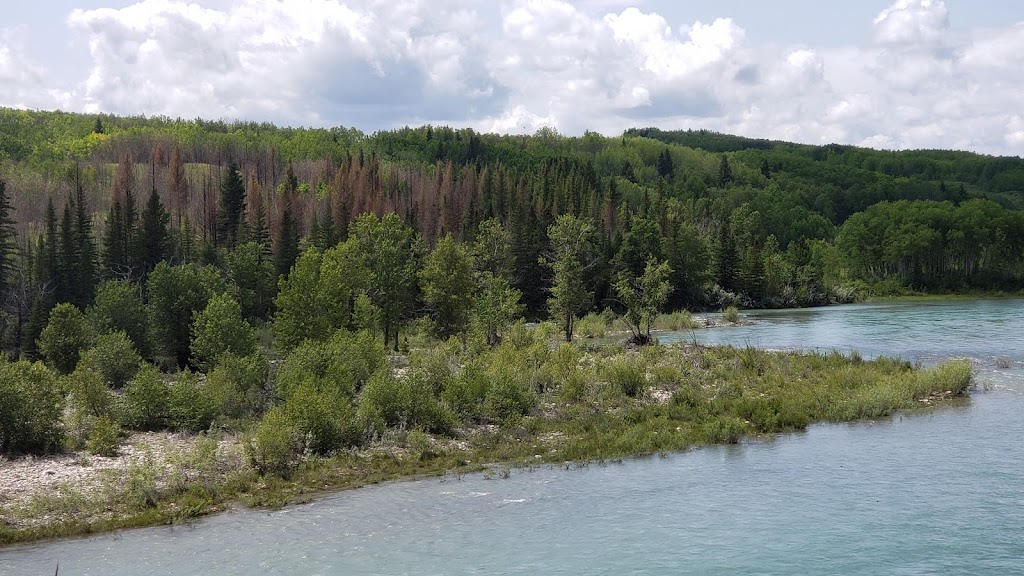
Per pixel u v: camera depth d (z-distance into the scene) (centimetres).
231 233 10756
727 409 3191
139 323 5106
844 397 3331
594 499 2130
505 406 3181
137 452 2595
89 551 1767
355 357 3712
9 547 1803
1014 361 4478
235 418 3128
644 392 3634
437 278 6034
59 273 7588
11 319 7331
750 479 2273
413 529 1902
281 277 4756
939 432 2773
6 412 2523
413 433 2769
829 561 1634
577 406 3391
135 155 19562
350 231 6962
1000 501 1991
